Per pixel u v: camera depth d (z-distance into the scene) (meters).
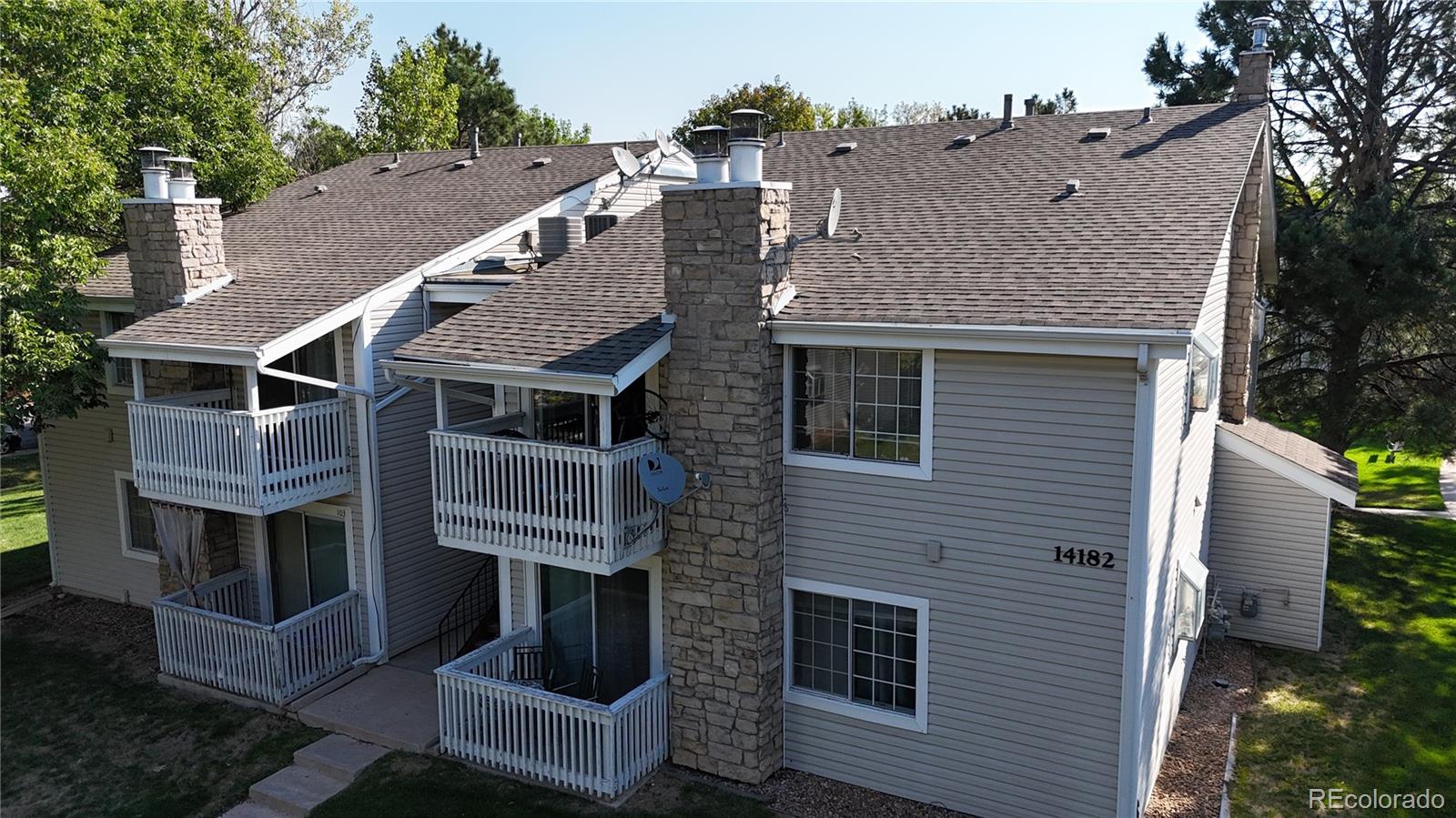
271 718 14.05
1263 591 16.38
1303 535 15.94
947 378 10.90
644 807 11.52
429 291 15.80
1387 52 26.67
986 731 11.18
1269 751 12.83
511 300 13.89
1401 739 13.07
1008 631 10.92
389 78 41.84
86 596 19.95
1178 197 12.50
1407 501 26.53
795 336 11.29
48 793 12.38
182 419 14.46
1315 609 15.99
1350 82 27.23
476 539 12.33
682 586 12.12
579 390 11.17
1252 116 15.20
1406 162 27.66
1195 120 15.54
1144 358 9.53
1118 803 10.48
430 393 16.20
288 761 12.91
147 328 15.02
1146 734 10.87
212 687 14.90
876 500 11.50
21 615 18.98
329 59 42.94
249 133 23.62
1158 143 14.79
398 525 15.70
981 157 16.05
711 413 11.59
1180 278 10.29
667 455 11.50
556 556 11.65
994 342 10.25
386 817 11.46
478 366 11.82
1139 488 10.01
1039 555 10.65
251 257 18.05
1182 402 12.22
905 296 11.19
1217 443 16.34
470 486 12.30
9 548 23.62
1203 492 15.05
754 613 11.63
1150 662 10.85
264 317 14.66
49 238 16.47
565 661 13.73
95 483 19.36
